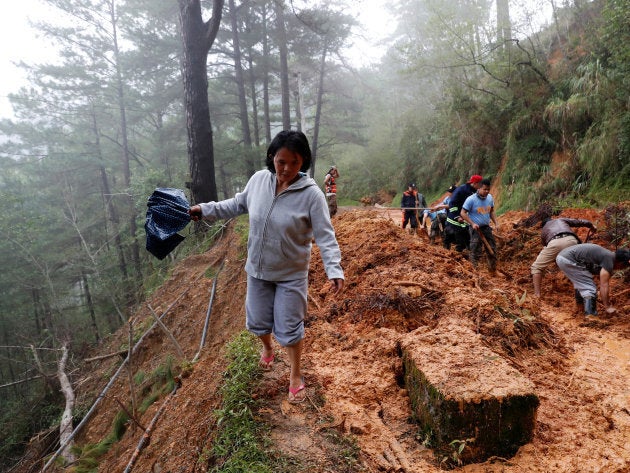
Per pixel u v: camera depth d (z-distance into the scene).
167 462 3.17
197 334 7.78
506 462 2.37
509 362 3.32
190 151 12.33
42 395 14.29
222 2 11.48
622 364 3.66
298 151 2.36
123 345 10.09
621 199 8.91
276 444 2.43
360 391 3.02
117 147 30.56
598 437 2.63
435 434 2.47
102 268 20.88
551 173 11.43
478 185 7.04
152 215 2.54
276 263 2.56
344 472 2.23
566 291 5.91
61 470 6.50
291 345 2.67
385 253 5.53
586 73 10.84
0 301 21.36
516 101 13.62
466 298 4.01
